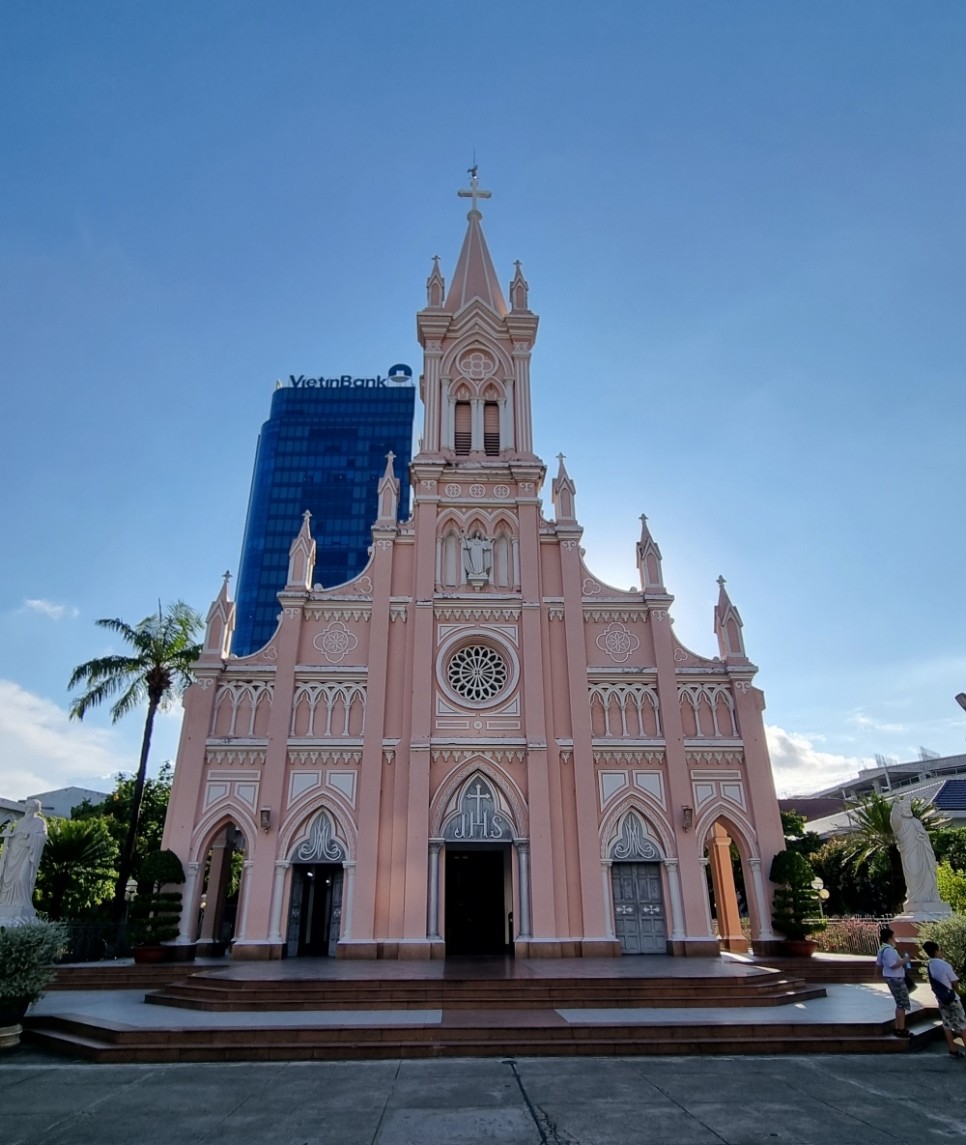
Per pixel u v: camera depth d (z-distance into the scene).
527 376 39.19
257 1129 10.12
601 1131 9.91
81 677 39.94
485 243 44.75
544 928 28.30
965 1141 9.48
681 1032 15.64
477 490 36.28
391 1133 9.88
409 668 32.41
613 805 30.88
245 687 32.03
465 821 30.33
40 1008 19.34
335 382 157.50
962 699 27.73
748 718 32.53
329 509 140.62
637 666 33.44
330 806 30.16
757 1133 9.82
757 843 30.55
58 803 77.69
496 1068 13.71
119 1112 11.00
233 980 19.61
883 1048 15.27
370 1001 18.77
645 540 35.75
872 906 50.22
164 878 27.36
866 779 108.69
